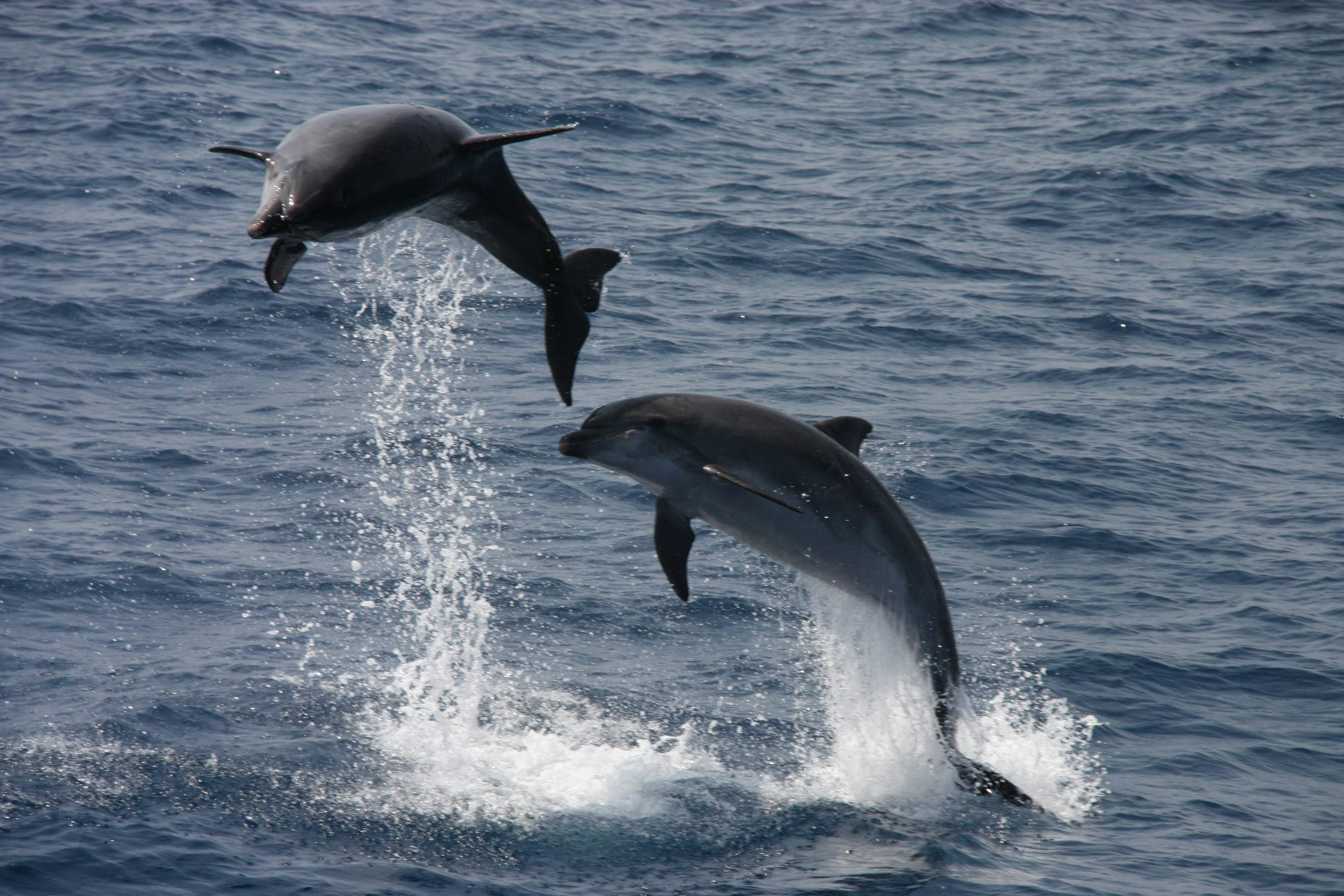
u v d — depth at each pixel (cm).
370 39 11850
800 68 12781
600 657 3306
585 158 9106
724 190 8656
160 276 6069
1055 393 5638
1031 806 2628
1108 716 3155
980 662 3388
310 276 6178
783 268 7200
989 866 2488
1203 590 3891
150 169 7775
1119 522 4362
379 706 2998
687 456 2372
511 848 2484
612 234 7462
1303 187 9488
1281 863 2548
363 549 3800
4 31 10925
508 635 3378
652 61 12400
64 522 3775
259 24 11862
